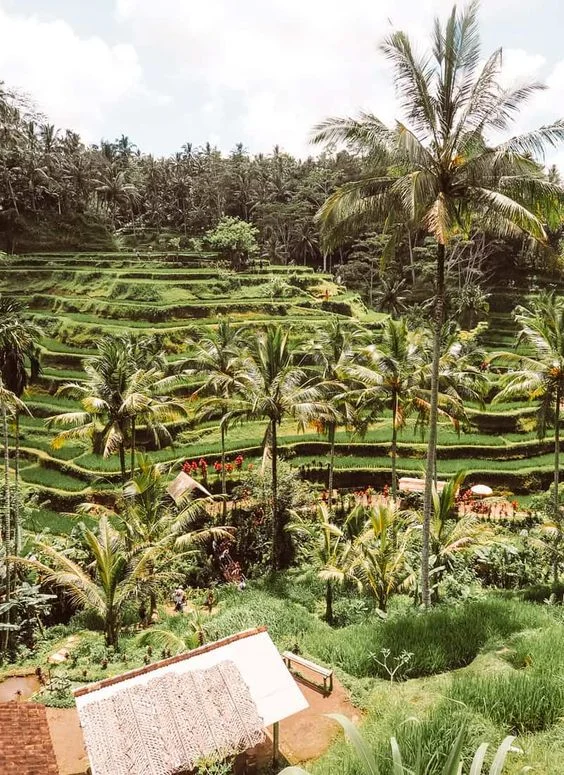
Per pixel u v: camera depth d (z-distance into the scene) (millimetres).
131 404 25344
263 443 26000
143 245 88188
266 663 11195
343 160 90562
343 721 5137
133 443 26781
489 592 22625
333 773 8422
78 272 65188
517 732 9633
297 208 84000
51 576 17656
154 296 60781
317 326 57031
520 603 18047
